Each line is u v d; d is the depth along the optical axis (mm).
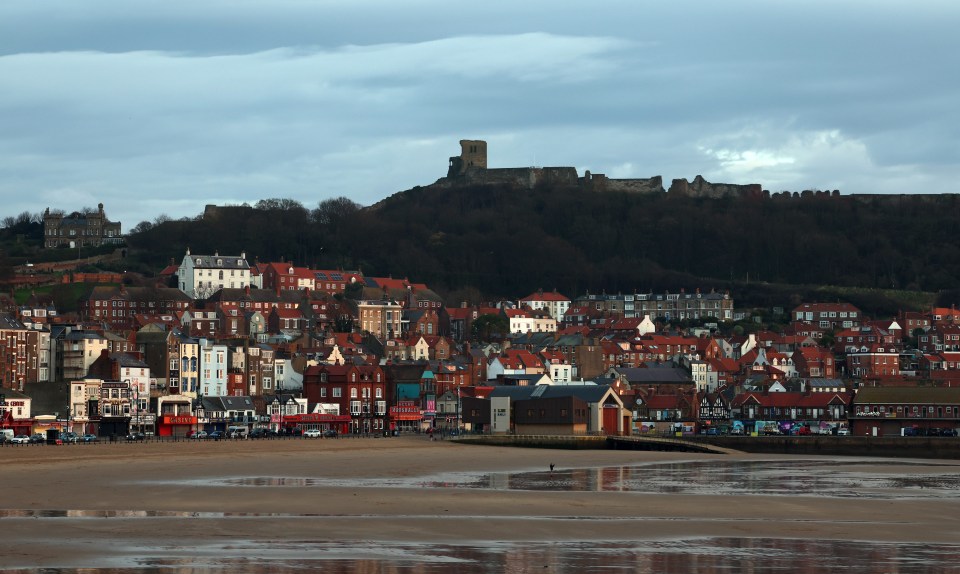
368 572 145000
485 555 156625
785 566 152625
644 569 149625
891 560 157375
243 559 151000
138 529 170750
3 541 159125
